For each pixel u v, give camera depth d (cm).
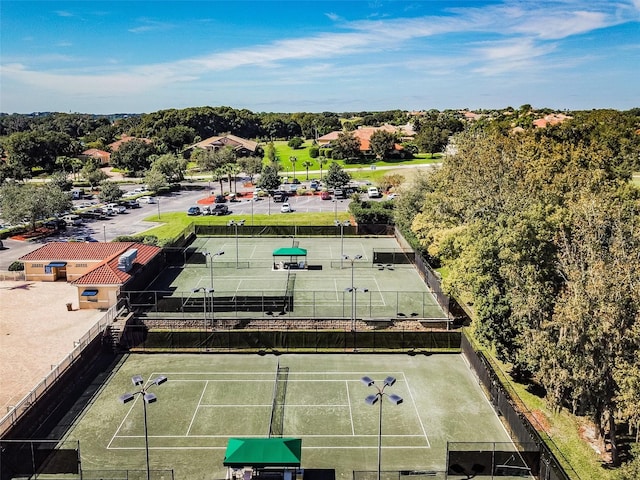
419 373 4753
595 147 7675
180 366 4884
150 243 8188
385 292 6544
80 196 13250
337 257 8188
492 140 7619
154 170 13900
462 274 4728
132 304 5750
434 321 5588
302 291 6544
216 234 9681
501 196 5456
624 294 3269
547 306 4003
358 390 4447
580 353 3400
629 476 2625
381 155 17650
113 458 3519
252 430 3856
